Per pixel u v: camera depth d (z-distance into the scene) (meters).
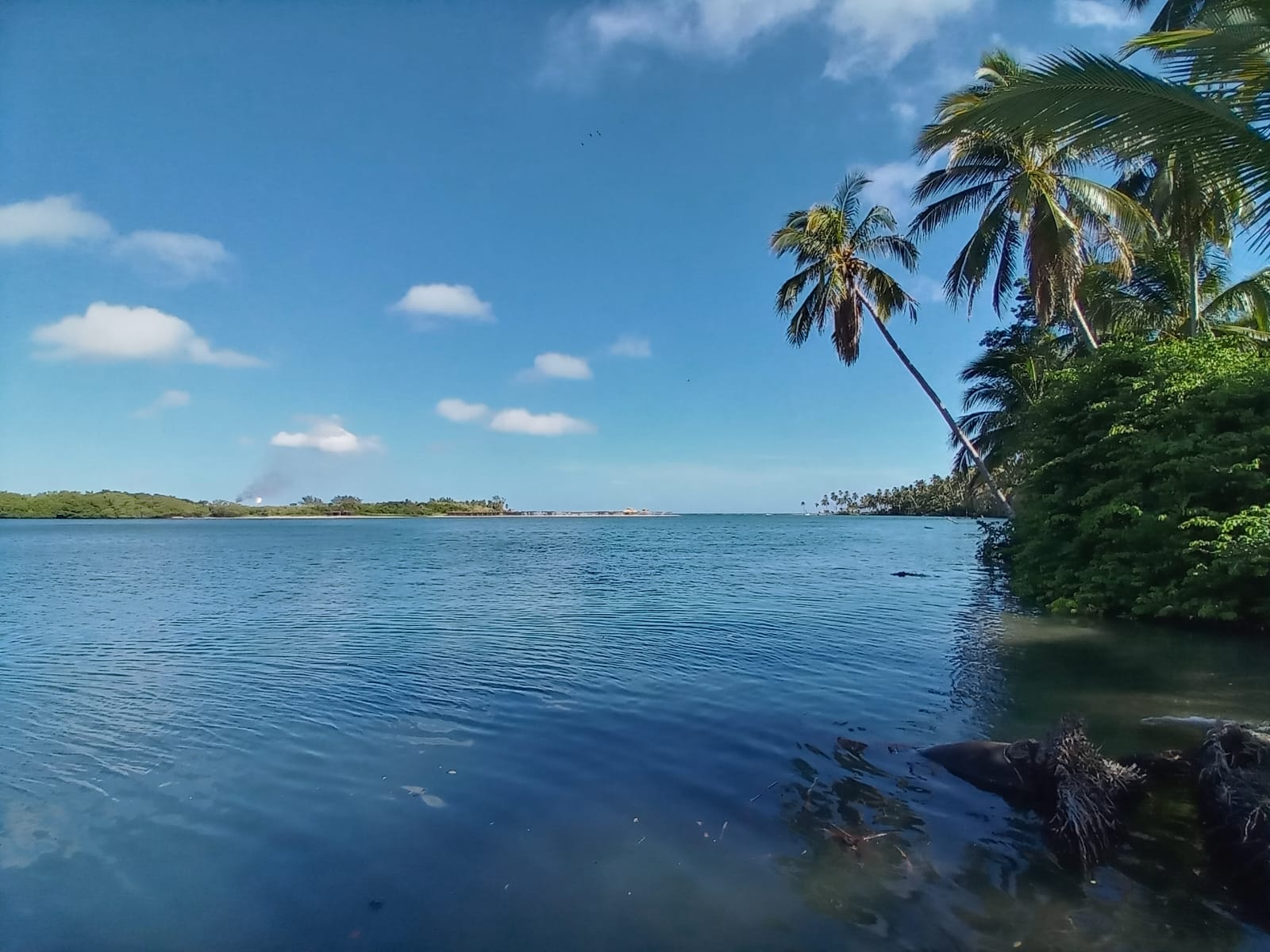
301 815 5.59
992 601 17.47
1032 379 25.30
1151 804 5.54
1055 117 6.87
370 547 50.41
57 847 5.10
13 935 4.09
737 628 13.80
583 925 4.11
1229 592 12.53
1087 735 6.95
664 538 63.91
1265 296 20.36
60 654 12.13
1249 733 5.75
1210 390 13.30
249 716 8.24
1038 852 4.88
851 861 4.79
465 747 7.08
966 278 22.44
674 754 6.82
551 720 7.95
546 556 38.09
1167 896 4.37
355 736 7.47
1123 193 21.81
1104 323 23.02
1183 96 6.26
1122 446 14.84
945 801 5.70
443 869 4.75
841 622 14.48
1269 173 6.34
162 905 4.37
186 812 5.67
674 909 4.25
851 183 25.00
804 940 3.95
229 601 19.38
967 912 4.21
